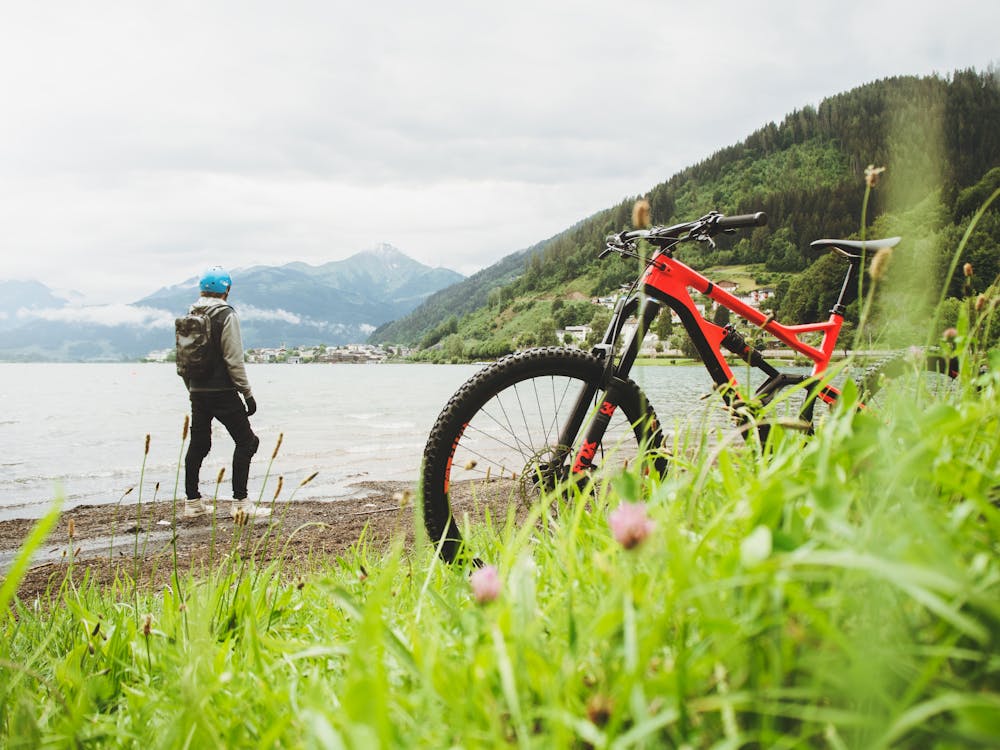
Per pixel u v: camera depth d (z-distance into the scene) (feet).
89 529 22.65
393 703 3.54
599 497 6.13
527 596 3.78
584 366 9.65
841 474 3.70
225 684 4.93
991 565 3.01
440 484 9.15
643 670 2.86
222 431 63.98
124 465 42.98
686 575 3.03
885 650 2.64
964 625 2.34
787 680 2.99
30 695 5.67
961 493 3.76
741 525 3.75
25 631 8.39
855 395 4.10
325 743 2.84
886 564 2.47
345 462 40.06
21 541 21.43
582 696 3.33
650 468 6.07
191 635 6.14
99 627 6.92
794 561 2.72
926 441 3.22
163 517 23.95
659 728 2.99
